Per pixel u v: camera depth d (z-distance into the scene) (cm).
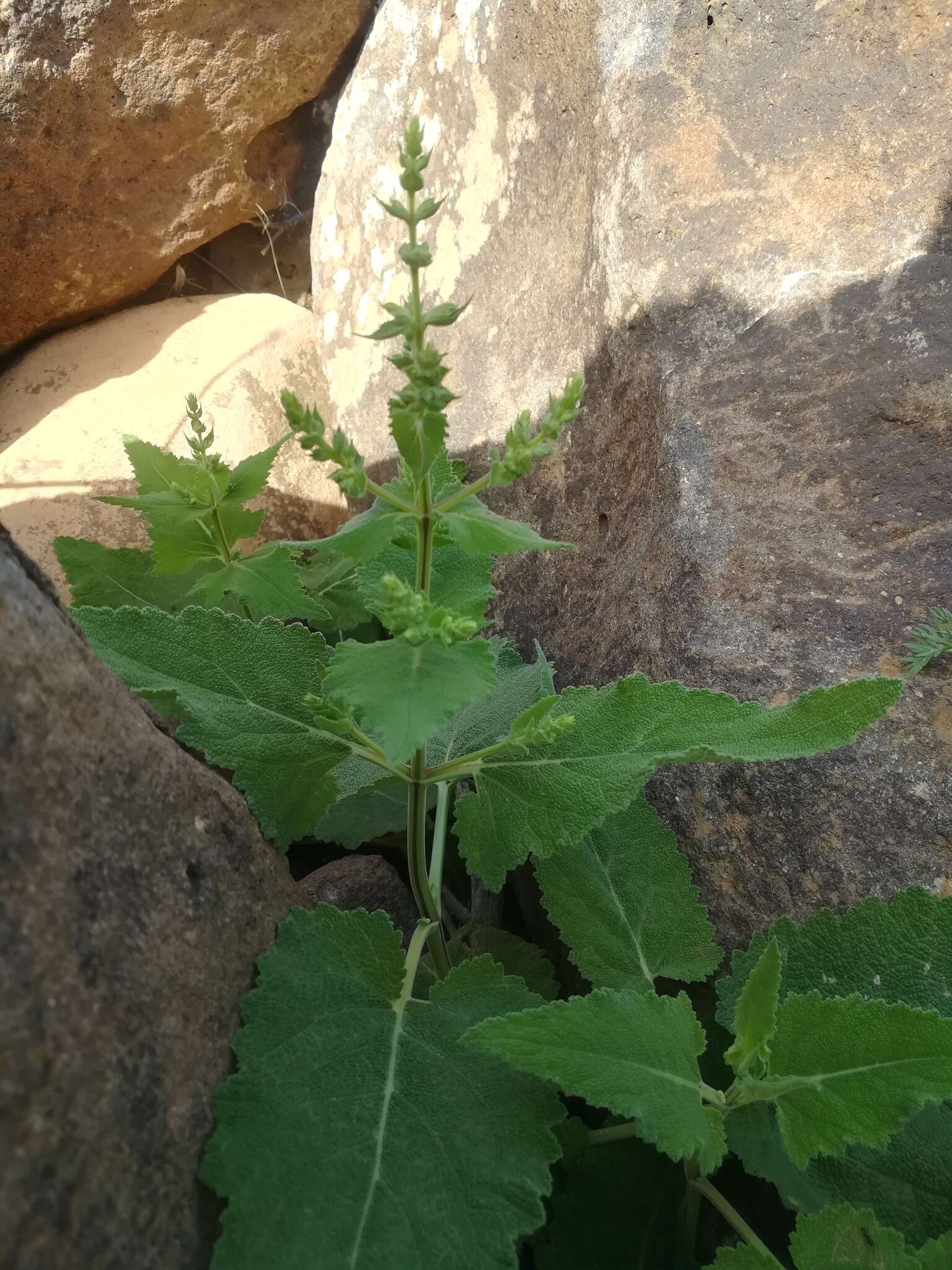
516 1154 26
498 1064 28
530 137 53
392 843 51
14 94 61
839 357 39
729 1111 30
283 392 23
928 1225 29
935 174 40
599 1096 25
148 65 64
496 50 55
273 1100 25
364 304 66
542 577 50
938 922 31
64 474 60
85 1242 19
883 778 34
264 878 29
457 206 59
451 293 58
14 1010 19
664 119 44
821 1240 25
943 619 35
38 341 72
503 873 31
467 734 38
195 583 45
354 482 24
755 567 38
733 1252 26
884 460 38
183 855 26
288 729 32
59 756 22
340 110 69
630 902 36
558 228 51
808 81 42
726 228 42
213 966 26
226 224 75
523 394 53
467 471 56
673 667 38
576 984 43
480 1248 24
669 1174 34
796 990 32
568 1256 31
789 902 35
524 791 31
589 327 48
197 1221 22
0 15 59
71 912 21
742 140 43
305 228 80
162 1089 22
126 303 75
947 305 38
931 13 40
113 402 64
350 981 29
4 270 67
